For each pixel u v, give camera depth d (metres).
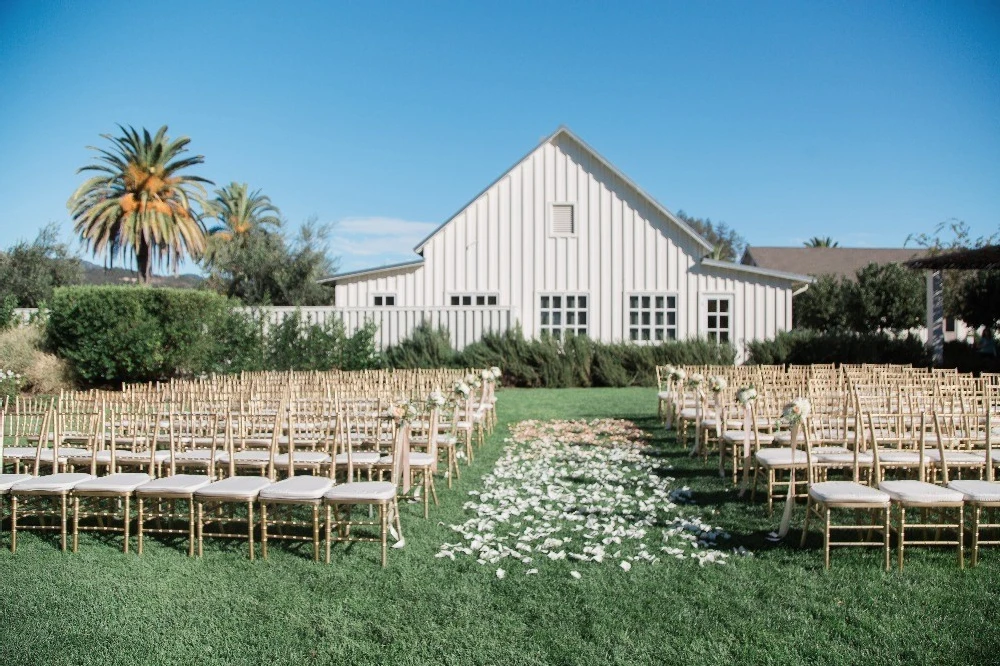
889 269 28.80
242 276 33.28
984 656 3.53
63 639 3.84
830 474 7.41
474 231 21.22
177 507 6.54
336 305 20.98
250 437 7.30
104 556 5.14
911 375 9.74
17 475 5.67
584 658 3.58
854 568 4.72
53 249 33.09
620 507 6.36
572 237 21.09
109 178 33.28
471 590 4.45
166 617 4.11
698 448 8.78
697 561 4.93
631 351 19.34
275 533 5.68
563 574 4.70
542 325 21.16
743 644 3.70
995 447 6.77
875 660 3.52
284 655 3.67
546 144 21.20
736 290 20.88
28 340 16.73
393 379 9.77
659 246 21.02
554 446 9.58
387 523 5.34
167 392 8.45
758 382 8.77
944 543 4.92
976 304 22.72
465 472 7.93
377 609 4.19
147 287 16.19
